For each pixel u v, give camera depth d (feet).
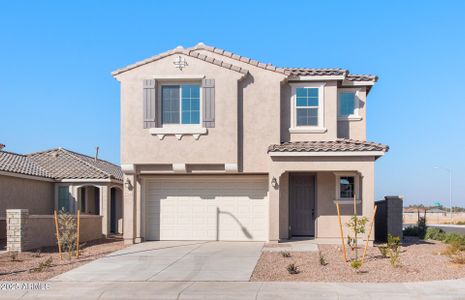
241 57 64.64
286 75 64.28
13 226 61.31
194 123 64.39
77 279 43.88
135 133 64.08
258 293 37.40
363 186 60.95
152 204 69.10
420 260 51.65
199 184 68.85
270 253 55.52
